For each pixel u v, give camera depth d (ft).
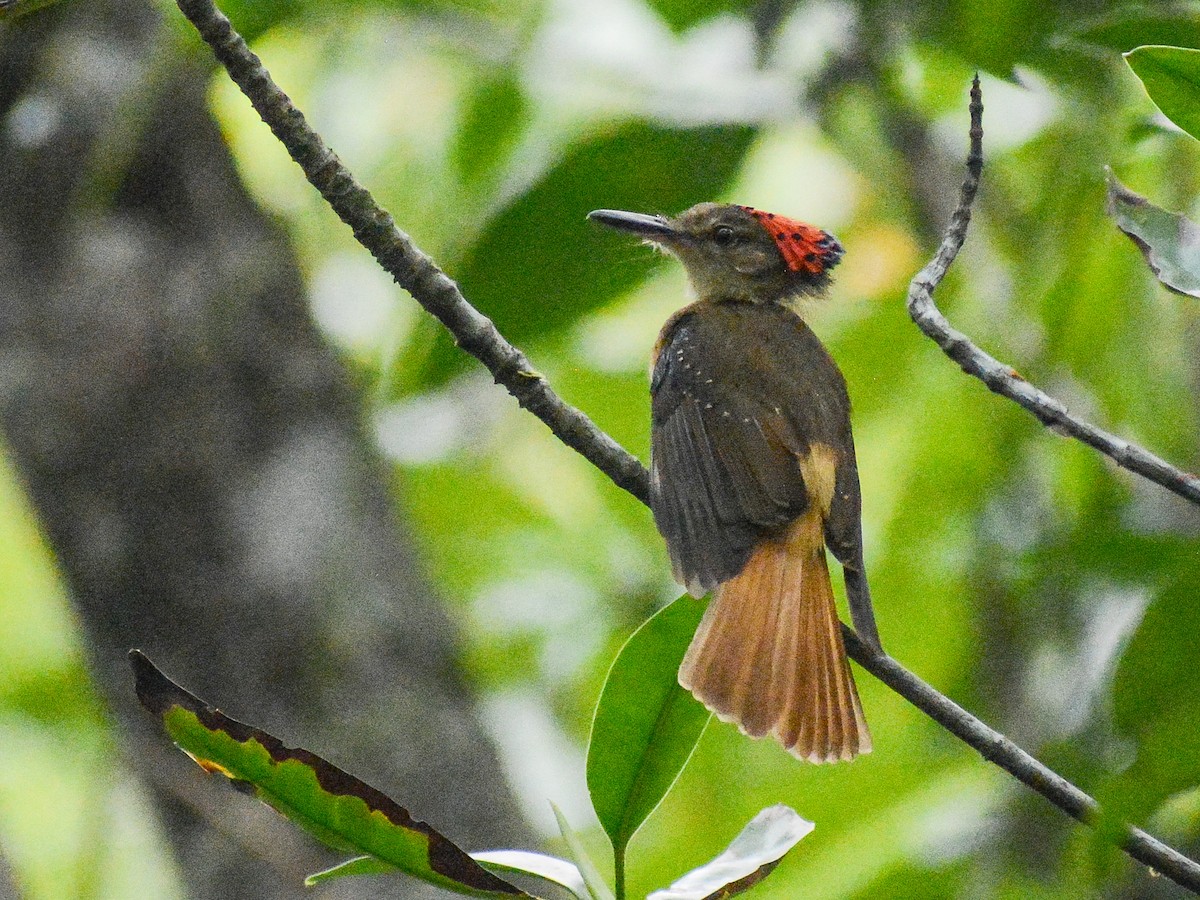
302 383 37.76
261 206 39.19
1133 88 37.32
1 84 36.50
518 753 46.96
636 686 21.90
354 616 36.52
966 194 26.13
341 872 19.89
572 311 35.42
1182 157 38.47
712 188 35.76
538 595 48.98
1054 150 40.16
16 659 49.78
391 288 47.67
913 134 41.39
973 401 43.29
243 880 35.19
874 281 45.93
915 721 43.83
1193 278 23.18
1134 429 40.63
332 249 48.03
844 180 47.85
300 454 37.17
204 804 35.29
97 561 36.09
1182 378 40.50
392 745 35.94
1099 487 40.22
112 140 36.27
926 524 43.80
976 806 42.01
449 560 49.29
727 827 44.65
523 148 44.88
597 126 39.34
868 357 45.68
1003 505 41.96
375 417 45.27
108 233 36.96
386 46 45.14
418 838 19.52
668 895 20.81
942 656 43.45
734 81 41.32
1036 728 40.24
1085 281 40.11
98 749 41.91
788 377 29.81
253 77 22.91
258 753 19.11
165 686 18.97
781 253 35.81
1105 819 17.78
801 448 28.37
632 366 47.44
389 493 38.42
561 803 46.14
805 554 26.58
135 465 36.27
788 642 25.21
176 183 37.70
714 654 24.82
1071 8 34.78
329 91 46.60
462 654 37.93
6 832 45.80
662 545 49.57
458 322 24.73
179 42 36.17
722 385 29.53
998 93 42.65
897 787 43.19
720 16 40.91
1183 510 39.37
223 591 36.14
